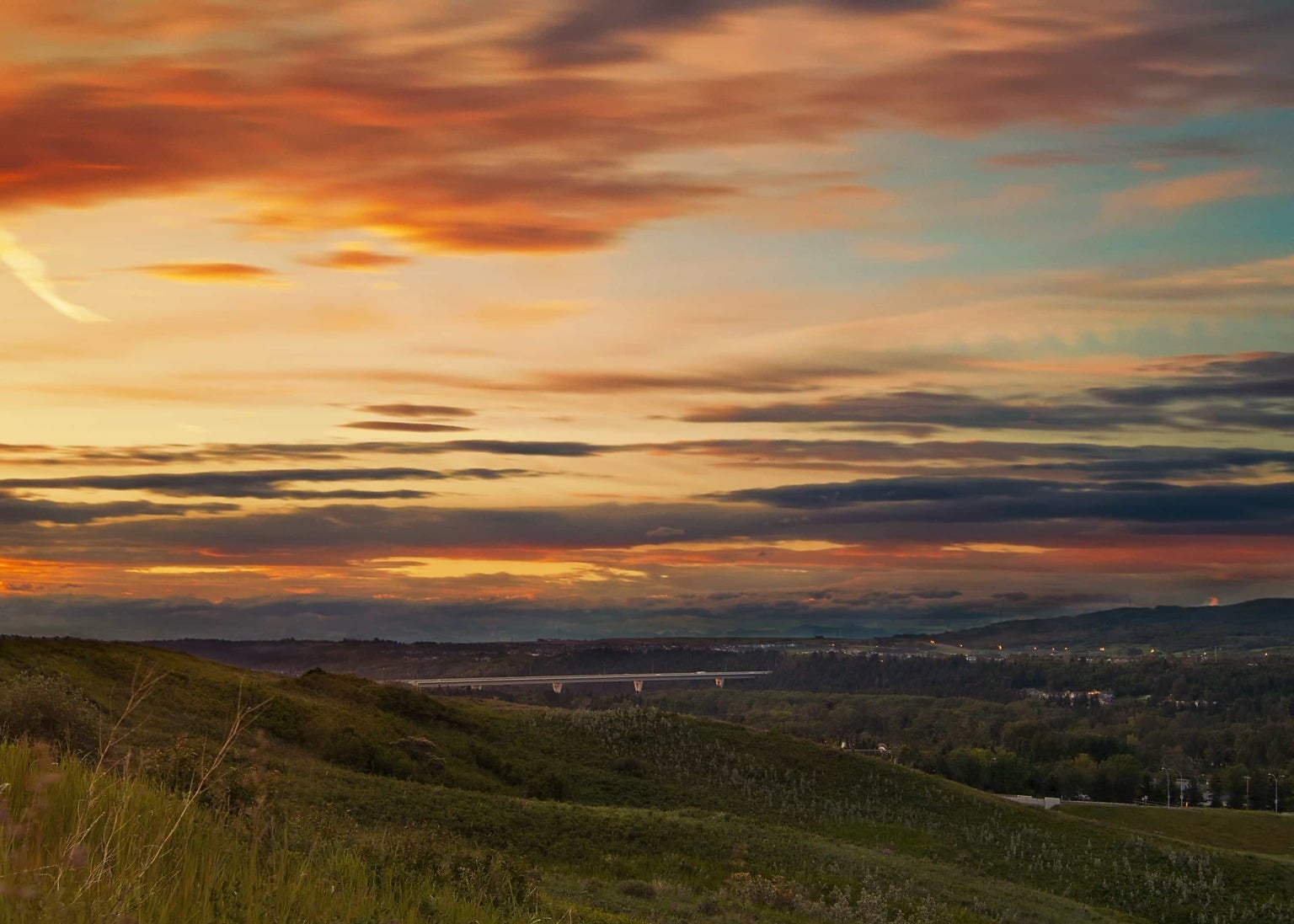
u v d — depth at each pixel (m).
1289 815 128.25
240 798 11.57
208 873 8.80
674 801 81.00
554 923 16.41
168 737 37.62
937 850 76.19
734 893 41.66
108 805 9.31
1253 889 73.94
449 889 14.45
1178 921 66.81
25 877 6.93
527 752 87.25
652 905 34.72
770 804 84.31
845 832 78.50
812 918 38.91
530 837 47.81
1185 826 121.12
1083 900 69.00
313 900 9.47
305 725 67.12
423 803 48.09
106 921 6.79
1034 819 89.81
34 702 27.89
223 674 74.94
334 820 18.62
